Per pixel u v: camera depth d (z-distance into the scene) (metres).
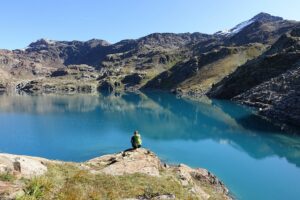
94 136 90.06
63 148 76.50
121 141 83.62
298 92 112.31
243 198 43.97
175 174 33.84
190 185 32.59
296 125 94.94
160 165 34.62
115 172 27.67
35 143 82.00
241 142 79.81
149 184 26.05
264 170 57.44
